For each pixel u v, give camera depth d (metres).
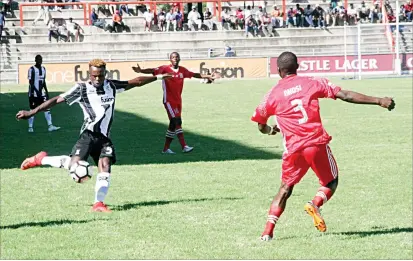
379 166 20.28
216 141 26.66
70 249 11.70
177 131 23.88
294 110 11.84
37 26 73.88
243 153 23.42
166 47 72.81
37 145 26.81
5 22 74.81
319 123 11.94
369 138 26.44
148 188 17.19
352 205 15.22
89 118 14.29
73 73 65.00
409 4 77.62
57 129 31.69
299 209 14.77
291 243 11.96
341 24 76.88
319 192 12.14
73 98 14.12
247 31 74.12
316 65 66.75
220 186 17.38
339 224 13.48
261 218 13.84
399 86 51.09
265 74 66.94
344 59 66.69
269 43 73.88
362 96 11.71
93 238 12.38
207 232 12.74
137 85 14.52
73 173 13.30
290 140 11.91
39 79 30.50
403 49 74.50
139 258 11.15
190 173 19.41
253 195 16.22
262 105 12.09
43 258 11.20
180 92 23.81
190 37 73.88
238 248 11.65
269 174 19.17
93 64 14.09
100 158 14.56
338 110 36.56
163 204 15.25
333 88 11.85
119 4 76.38
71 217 14.02
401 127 29.55
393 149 23.62
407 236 12.52
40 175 19.20
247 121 33.03
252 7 77.00
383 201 15.62
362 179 18.30
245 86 55.38
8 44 70.50
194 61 65.88
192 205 15.09
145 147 25.41
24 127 32.88
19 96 50.22
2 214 14.34
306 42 74.19
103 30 73.94
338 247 11.73
